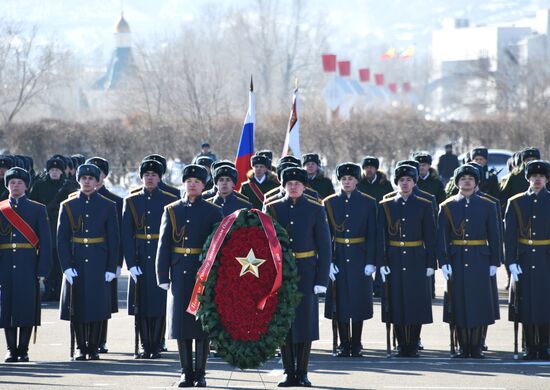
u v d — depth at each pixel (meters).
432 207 29.81
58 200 38.72
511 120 97.62
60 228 29.20
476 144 95.19
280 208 25.14
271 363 28.19
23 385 23.81
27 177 29.22
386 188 37.62
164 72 155.75
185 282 24.47
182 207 24.77
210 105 125.56
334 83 139.00
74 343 29.17
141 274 29.20
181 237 24.59
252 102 34.59
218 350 23.31
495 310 29.31
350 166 29.80
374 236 29.62
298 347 24.44
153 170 29.52
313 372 25.97
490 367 26.64
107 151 87.75
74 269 29.05
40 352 29.98
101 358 28.88
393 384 23.97
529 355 28.33
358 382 24.31
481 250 28.69
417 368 26.52
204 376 24.19
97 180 29.45
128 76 179.50
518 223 28.61
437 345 31.17
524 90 186.25
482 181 39.59
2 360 28.64
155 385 23.95
